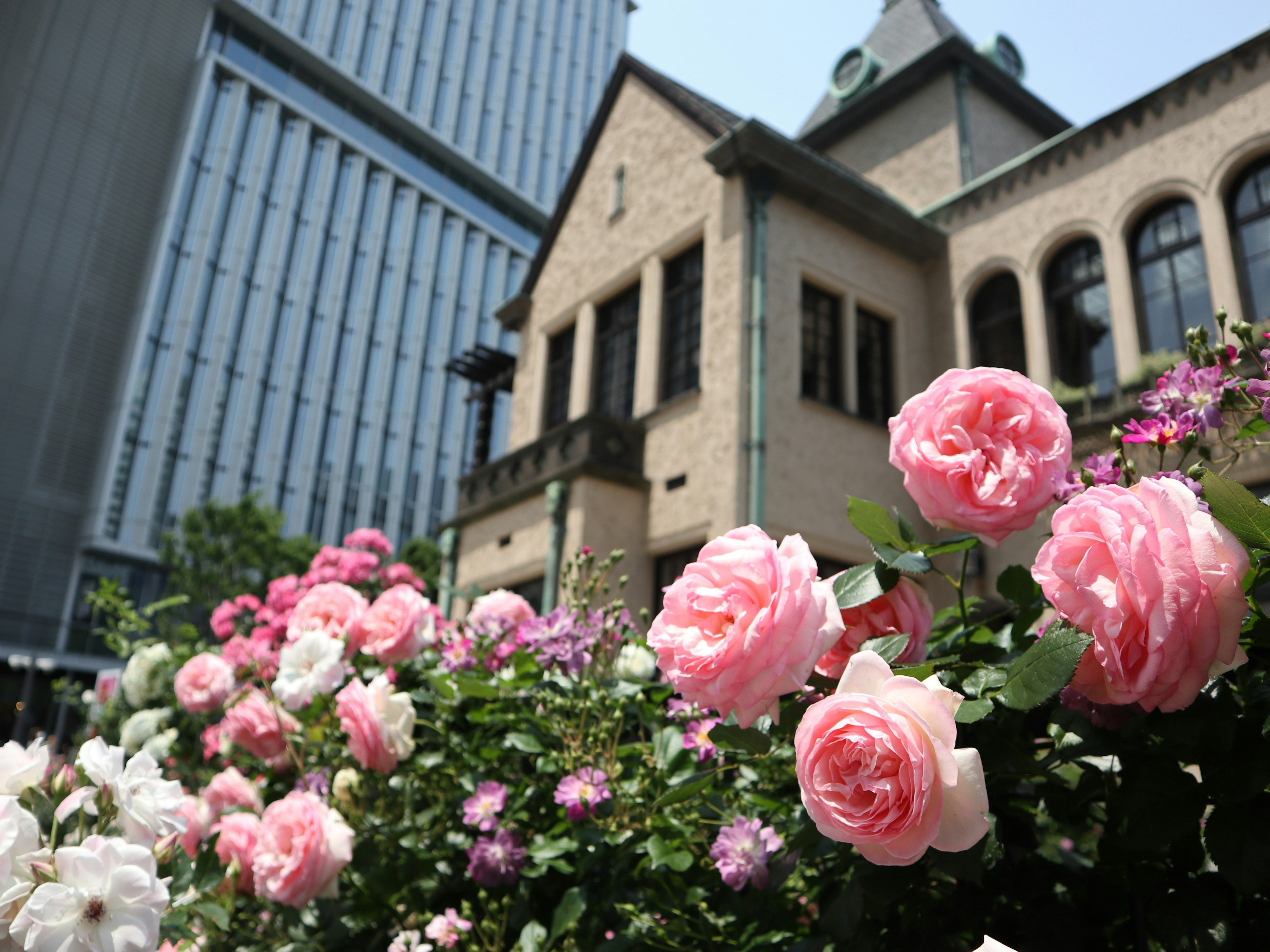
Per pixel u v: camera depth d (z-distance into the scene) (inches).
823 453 355.9
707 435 354.9
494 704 80.9
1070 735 44.1
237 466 1358.3
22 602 1154.7
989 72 494.3
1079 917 46.8
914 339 411.8
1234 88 324.5
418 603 91.7
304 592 145.8
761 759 58.5
